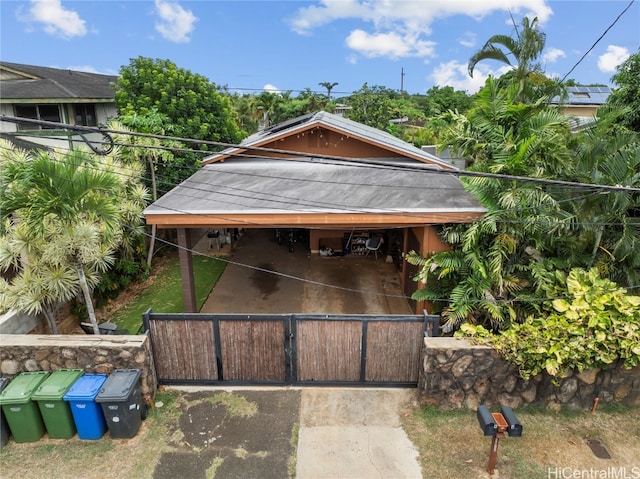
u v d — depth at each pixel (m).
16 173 7.25
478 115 7.89
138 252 11.84
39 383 5.82
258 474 5.23
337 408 6.40
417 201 8.30
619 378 6.15
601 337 5.79
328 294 11.00
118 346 6.12
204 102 15.49
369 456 5.49
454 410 6.32
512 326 6.43
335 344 6.66
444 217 7.78
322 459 5.45
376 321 6.50
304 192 8.99
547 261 7.58
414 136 26.14
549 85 9.52
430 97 49.88
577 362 5.89
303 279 11.91
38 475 5.21
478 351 6.06
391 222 7.84
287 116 38.41
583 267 7.67
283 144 11.14
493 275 7.20
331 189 9.18
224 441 5.77
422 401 6.36
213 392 6.79
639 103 10.00
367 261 13.51
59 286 7.29
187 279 8.79
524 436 5.76
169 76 15.20
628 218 7.34
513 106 7.36
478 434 5.86
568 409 6.23
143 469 5.30
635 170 7.25
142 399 6.26
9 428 5.69
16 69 18.55
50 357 6.17
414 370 6.73
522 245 7.71
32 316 7.80
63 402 5.62
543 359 5.86
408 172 10.31
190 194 9.02
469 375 6.17
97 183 6.73
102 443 5.73
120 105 14.77
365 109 31.91
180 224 8.05
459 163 11.66
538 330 6.10
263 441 5.76
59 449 5.62
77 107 18.31
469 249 7.55
